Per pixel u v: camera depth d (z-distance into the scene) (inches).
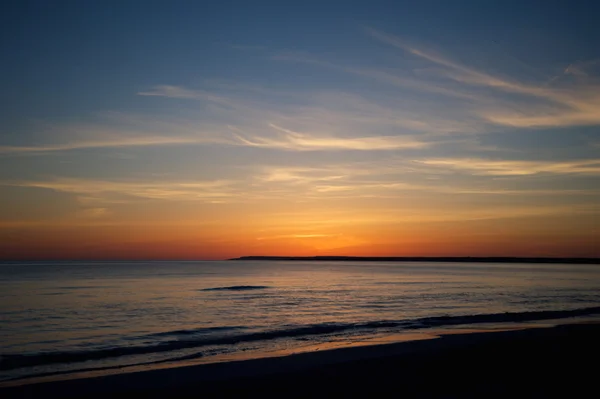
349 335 884.6
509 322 1042.1
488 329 940.6
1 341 834.8
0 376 573.6
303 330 943.0
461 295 1889.8
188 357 689.6
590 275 4279.0
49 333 921.5
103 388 498.3
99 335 896.3
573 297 1790.1
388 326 1000.9
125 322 1079.6
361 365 598.5
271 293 1982.0
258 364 606.2
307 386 506.6
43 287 2246.6
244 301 1609.3
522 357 637.9
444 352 672.4
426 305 1491.1
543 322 1034.7
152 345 786.8
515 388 486.0
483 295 1888.5
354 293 1995.6
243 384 515.8
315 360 628.1
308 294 1926.7
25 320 1106.1
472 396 459.8
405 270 6259.8
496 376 540.4
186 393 484.7
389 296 1836.9
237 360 656.4
